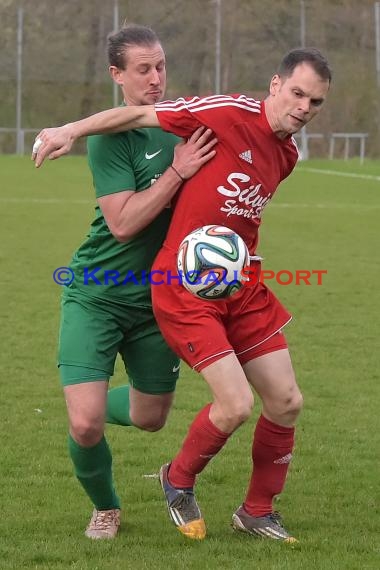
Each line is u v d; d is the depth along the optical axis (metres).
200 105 7.71
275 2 68.06
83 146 69.56
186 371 14.43
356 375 14.17
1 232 29.78
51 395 12.89
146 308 8.20
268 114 7.71
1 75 68.06
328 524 8.41
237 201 7.80
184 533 7.93
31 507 8.80
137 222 7.70
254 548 7.69
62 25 68.31
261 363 7.80
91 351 7.91
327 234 30.81
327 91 7.57
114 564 7.27
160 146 8.01
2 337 16.19
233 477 9.84
